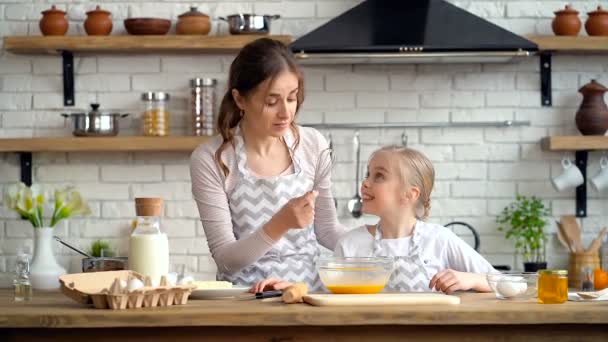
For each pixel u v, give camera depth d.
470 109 4.12
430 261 2.53
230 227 2.48
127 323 1.75
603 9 4.13
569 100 4.15
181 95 4.12
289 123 2.41
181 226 4.11
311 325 1.81
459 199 4.12
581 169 4.12
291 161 2.58
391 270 2.11
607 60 4.15
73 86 4.11
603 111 3.96
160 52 4.09
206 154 2.51
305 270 2.55
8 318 1.75
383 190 2.55
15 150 3.90
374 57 3.70
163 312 1.76
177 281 2.15
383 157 2.58
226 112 2.51
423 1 3.81
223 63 4.13
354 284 2.06
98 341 1.82
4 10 4.12
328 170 2.63
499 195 4.13
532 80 4.14
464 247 2.55
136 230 2.12
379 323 1.76
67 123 4.12
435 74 4.12
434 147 4.12
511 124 4.11
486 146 4.13
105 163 4.13
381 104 4.11
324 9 4.12
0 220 4.12
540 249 4.14
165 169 4.13
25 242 4.12
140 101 4.11
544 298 1.92
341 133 4.12
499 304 1.88
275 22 4.11
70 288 1.87
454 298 1.88
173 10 4.13
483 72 4.13
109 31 3.96
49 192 4.12
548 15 4.13
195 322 1.75
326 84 4.11
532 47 3.64
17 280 2.16
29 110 4.12
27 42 3.89
